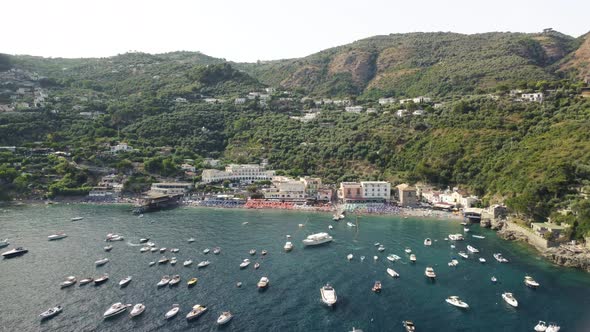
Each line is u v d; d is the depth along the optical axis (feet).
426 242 500.74
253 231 562.25
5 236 530.27
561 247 443.32
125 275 397.39
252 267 419.95
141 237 528.63
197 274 400.67
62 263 430.20
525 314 320.09
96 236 532.32
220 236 534.78
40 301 340.39
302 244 499.51
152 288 367.25
